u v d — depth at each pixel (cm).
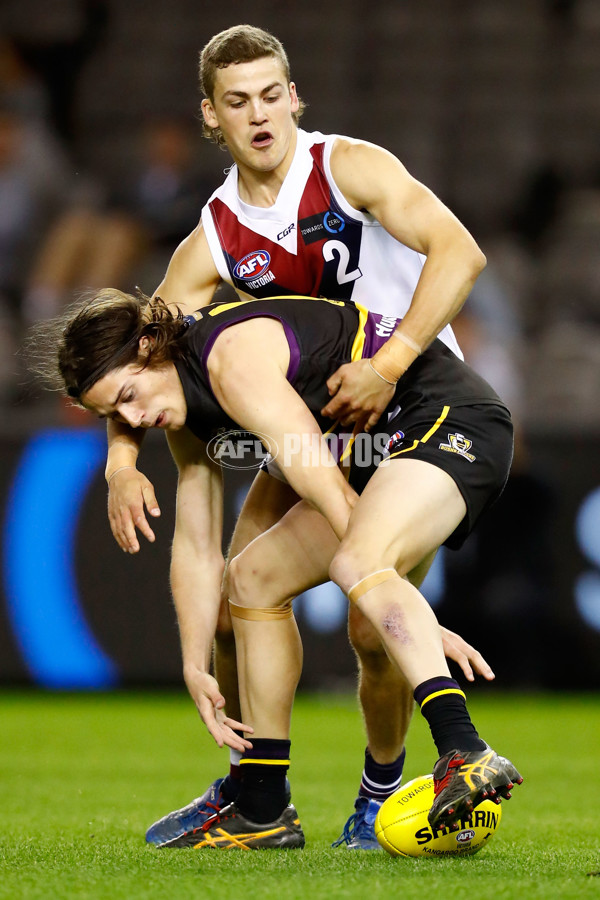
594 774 1597
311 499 914
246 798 1009
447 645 885
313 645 2448
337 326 988
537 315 3447
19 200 3425
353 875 788
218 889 736
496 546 2431
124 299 963
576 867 828
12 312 3294
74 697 2459
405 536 890
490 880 759
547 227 3775
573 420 2791
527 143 3888
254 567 1012
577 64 3997
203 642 1002
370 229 1133
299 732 2038
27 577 2483
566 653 2438
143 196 3419
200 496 1046
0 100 3631
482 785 800
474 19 4094
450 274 1030
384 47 4106
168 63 4150
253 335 942
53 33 4175
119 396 938
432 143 3919
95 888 745
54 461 2467
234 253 1155
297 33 4162
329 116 4003
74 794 1384
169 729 2073
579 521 2414
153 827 1031
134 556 2458
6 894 724
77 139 4084
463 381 1002
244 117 1104
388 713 1026
